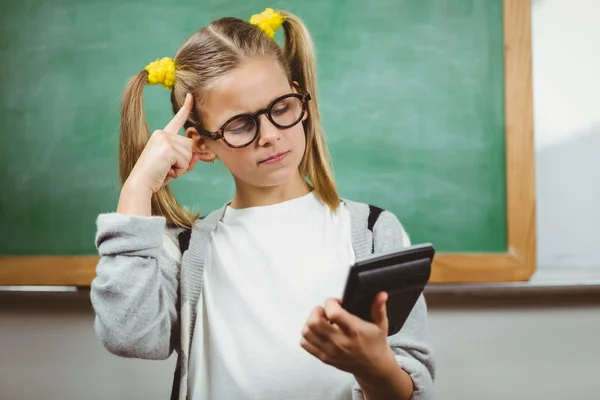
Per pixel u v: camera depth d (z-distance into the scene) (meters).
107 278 0.70
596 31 1.38
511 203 1.37
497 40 1.39
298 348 0.73
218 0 1.43
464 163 1.40
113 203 1.44
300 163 0.84
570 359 1.37
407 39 1.41
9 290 1.41
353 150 1.41
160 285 0.74
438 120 1.40
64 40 1.45
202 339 0.77
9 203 1.45
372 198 1.41
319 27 1.42
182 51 0.82
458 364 1.37
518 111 1.38
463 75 1.40
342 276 0.76
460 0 1.40
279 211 0.80
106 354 1.42
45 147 1.45
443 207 1.40
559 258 1.38
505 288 1.35
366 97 1.41
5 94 1.46
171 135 0.77
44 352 1.43
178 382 0.76
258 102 0.73
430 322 1.38
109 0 1.44
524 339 1.37
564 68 1.39
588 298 1.36
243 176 0.76
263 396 0.72
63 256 1.42
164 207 0.83
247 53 0.75
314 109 0.84
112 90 1.44
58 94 1.45
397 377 0.61
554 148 1.38
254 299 0.76
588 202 1.38
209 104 0.76
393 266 0.56
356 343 0.55
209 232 0.82
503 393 1.37
